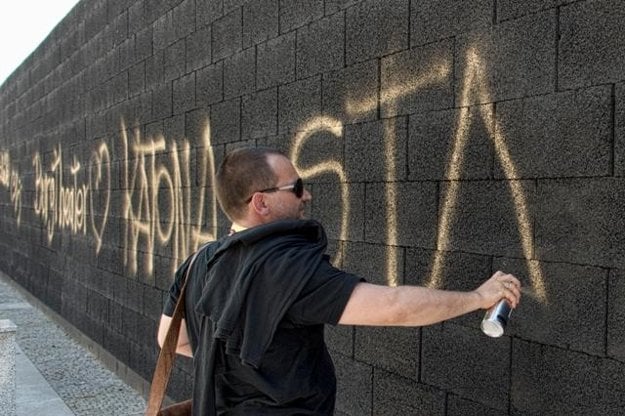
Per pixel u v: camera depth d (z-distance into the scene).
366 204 3.48
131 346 6.68
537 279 2.59
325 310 2.01
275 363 2.07
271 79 4.30
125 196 6.92
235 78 4.74
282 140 4.19
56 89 9.96
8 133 14.14
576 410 2.45
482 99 2.82
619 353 2.30
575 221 2.44
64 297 9.31
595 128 2.37
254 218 2.25
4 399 4.49
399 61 3.25
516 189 2.68
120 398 6.29
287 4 4.11
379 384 3.41
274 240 2.12
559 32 2.50
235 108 4.74
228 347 2.06
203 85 5.23
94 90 8.01
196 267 2.38
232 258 2.18
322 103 3.80
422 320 2.04
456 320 2.97
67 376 7.02
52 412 5.82
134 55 6.67
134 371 6.59
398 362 3.29
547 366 2.56
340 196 3.67
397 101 3.27
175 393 5.55
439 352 3.06
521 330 2.67
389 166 3.32
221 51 4.94
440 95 3.03
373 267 3.44
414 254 3.18
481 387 2.85
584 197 2.41
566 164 2.47
